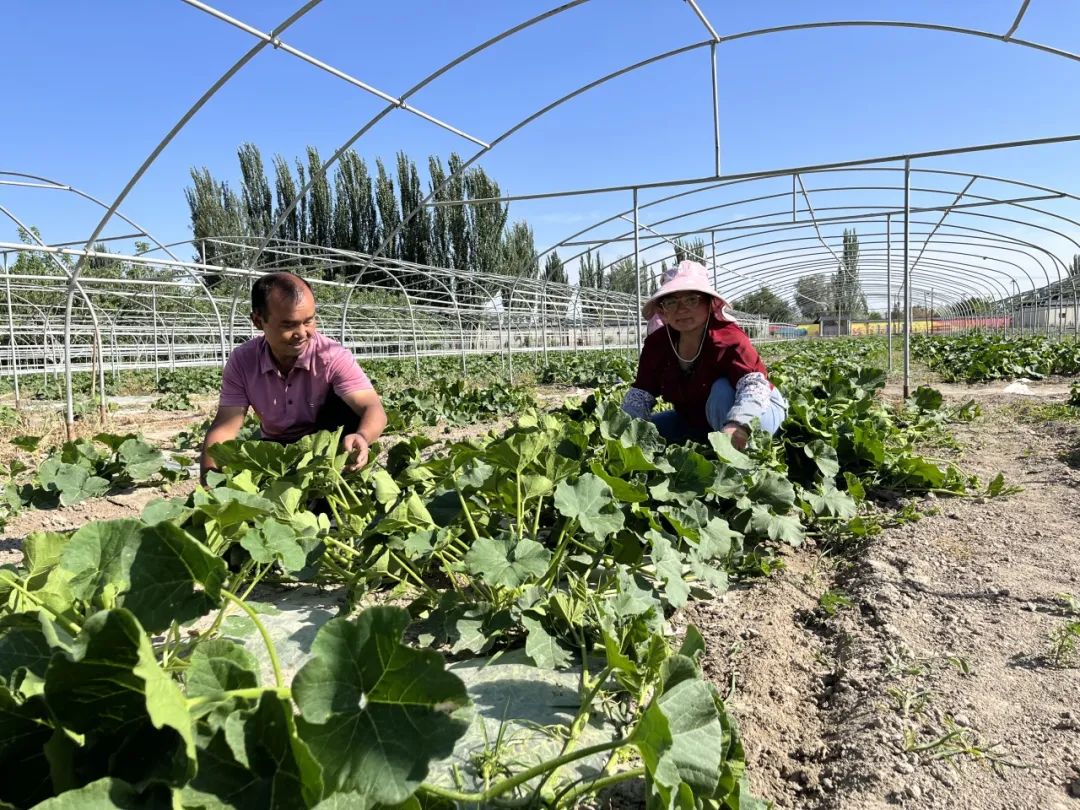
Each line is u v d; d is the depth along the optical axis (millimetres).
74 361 22812
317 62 6172
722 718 1408
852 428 4445
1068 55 6750
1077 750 1735
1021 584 2760
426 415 8398
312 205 36562
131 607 1435
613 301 28656
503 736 1728
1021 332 28453
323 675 1077
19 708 1101
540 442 2359
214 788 993
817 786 1678
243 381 3693
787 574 2992
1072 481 4312
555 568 2371
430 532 2332
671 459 2918
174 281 10766
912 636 2348
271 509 1996
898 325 57094
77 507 4621
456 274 14547
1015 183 11117
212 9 5285
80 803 934
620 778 1343
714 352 4062
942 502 4035
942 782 1626
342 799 1104
